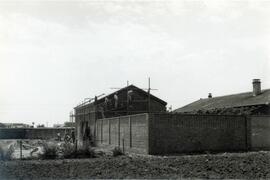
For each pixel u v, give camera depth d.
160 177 19.11
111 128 44.50
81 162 25.69
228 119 35.59
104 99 54.06
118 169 22.00
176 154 33.06
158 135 33.00
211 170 21.27
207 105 53.41
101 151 36.94
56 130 88.69
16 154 36.66
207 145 34.59
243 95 50.38
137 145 35.16
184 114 34.00
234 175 19.58
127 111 53.25
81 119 64.31
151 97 55.91
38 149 43.06
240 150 35.78
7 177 19.58
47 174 20.55
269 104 41.56
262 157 26.80
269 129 37.28
